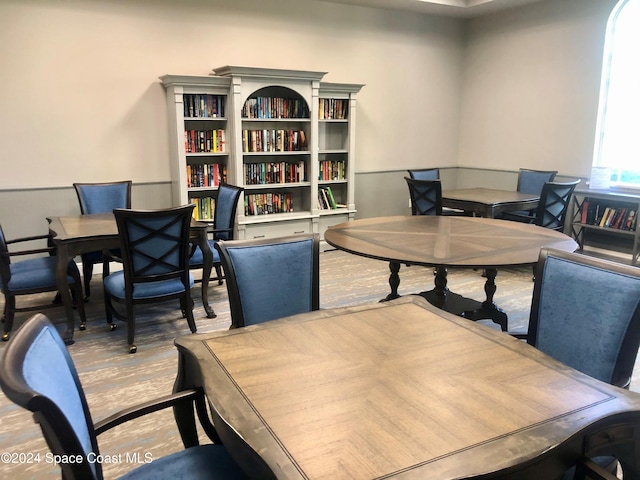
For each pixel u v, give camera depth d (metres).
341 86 5.20
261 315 2.10
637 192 4.96
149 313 3.62
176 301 3.87
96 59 4.39
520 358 1.40
